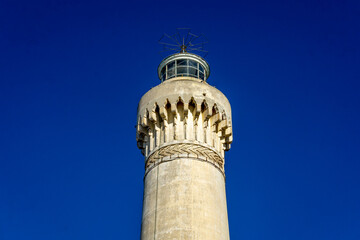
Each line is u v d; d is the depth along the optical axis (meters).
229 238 32.03
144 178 34.53
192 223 30.06
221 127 35.81
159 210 31.11
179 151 33.22
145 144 36.50
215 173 33.44
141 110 36.56
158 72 41.44
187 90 35.22
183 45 42.06
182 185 31.67
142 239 31.08
